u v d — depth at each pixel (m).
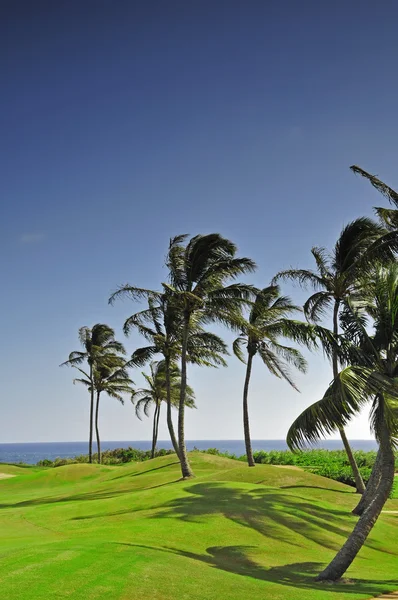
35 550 14.38
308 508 23.72
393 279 18.09
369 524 16.19
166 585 12.66
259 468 35.69
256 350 39.97
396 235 20.92
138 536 18.12
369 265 21.09
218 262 32.97
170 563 14.48
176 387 61.12
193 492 25.06
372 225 28.08
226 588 13.33
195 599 12.17
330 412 15.44
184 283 33.31
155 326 42.94
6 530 20.22
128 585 12.16
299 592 13.84
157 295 33.38
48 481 47.81
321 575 15.84
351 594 14.06
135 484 35.72
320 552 19.06
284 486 31.91
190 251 33.12
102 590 11.63
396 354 17.67
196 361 45.12
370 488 25.34
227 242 32.72
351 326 19.86
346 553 15.95
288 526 20.97
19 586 11.38
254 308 39.09
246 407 39.47
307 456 56.69
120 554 14.49
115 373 67.56
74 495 34.50
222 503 22.81
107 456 75.94
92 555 14.09
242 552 17.72
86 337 64.81
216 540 18.62
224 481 29.97
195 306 33.16
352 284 28.61
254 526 20.36
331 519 23.05
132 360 44.31
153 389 63.88
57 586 11.55
